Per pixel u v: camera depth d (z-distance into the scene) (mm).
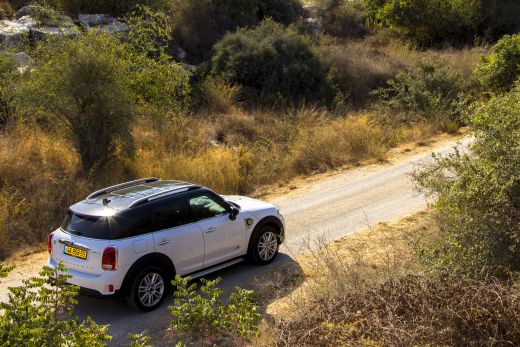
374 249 6844
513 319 3459
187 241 5613
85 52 9516
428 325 3480
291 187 11695
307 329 3656
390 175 11922
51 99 9500
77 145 10258
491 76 15219
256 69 18875
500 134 5109
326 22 30922
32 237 8109
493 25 32438
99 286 4895
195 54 21016
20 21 15922
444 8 30031
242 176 11609
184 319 3590
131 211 5234
